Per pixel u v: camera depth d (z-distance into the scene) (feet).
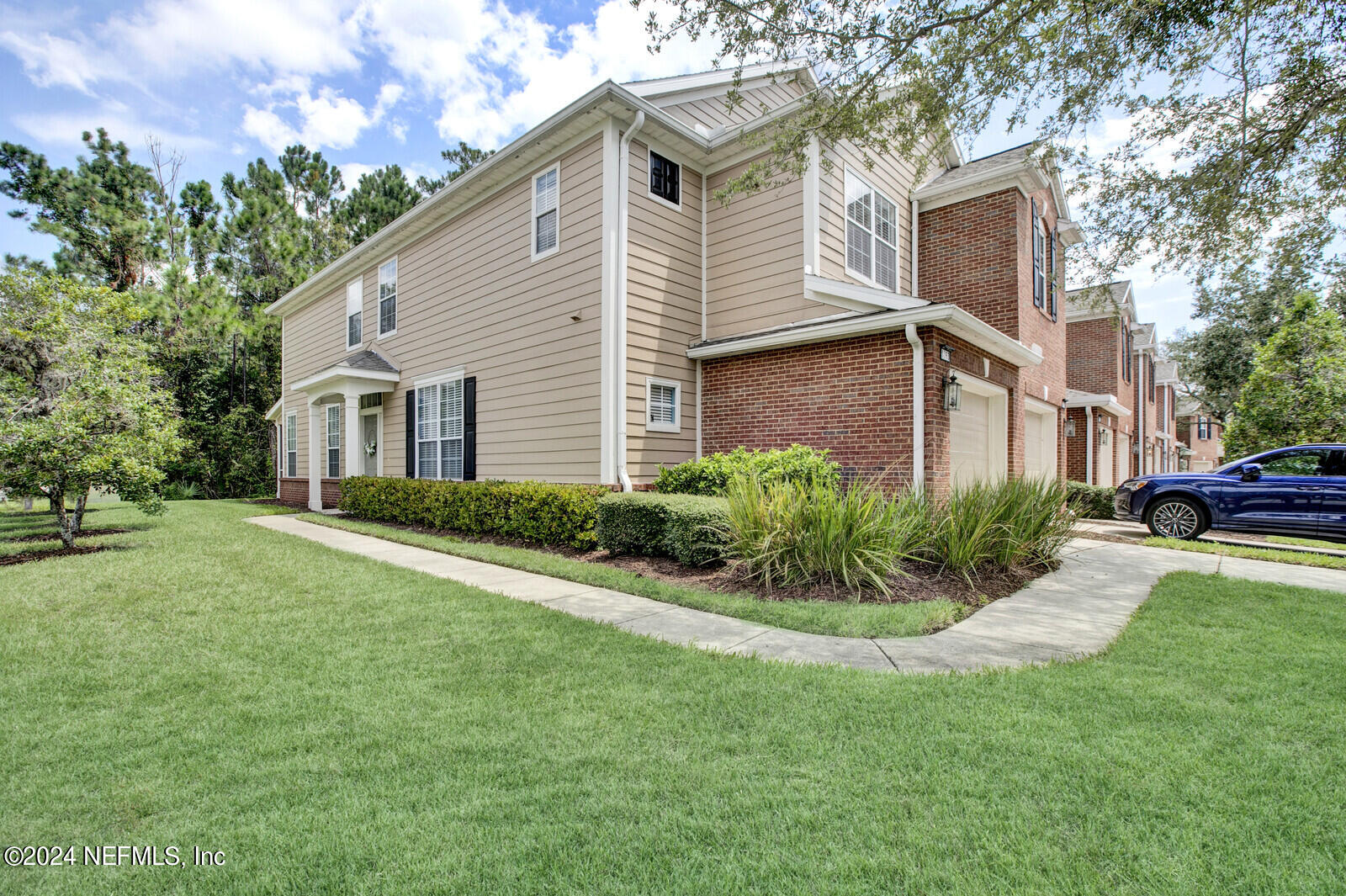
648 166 30.40
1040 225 39.17
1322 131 20.95
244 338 69.26
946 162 38.73
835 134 23.29
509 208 34.27
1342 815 6.96
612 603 17.04
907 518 19.58
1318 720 9.30
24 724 9.45
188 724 9.43
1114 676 11.13
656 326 30.50
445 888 5.95
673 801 7.32
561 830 6.77
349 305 49.52
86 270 67.10
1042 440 42.01
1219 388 69.21
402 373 42.75
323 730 9.16
